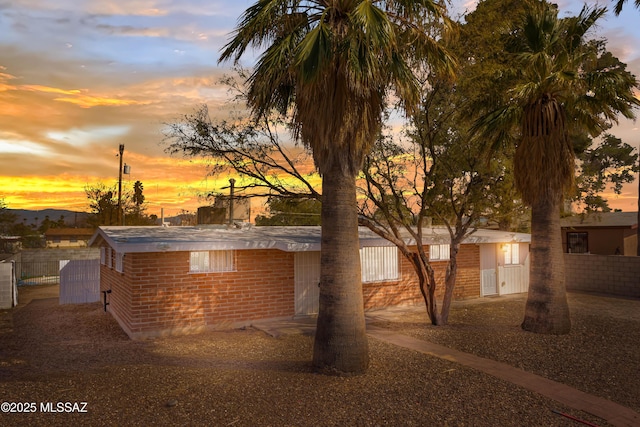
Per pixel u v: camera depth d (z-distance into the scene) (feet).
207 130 37.60
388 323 43.01
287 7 27.17
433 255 56.13
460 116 41.32
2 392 23.49
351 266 26.73
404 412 21.25
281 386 24.47
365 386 24.49
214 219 54.54
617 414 21.57
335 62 25.44
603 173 88.94
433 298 41.88
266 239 43.60
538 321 38.42
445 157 41.73
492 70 39.32
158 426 19.63
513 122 39.65
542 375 27.07
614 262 63.98
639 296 60.90
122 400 22.48
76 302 59.52
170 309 39.27
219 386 24.50
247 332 39.96
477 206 41.65
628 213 102.01
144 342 36.42
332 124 25.50
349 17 24.91
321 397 22.90
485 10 40.34
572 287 69.31
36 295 69.10
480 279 60.59
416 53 30.48
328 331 26.61
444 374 26.84
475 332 38.65
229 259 42.39
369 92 26.03
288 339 36.60
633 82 37.81
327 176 26.96
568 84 36.52
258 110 29.99
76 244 171.53
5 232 136.36
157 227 52.11
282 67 26.27
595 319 44.80
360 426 19.79
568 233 103.04
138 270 38.09
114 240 38.40
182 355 31.76
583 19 39.09
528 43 39.99
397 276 52.54
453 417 20.83
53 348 34.50
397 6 28.48
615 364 29.48
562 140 38.37
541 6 41.22
